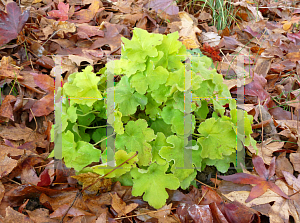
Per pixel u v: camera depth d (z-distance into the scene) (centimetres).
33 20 109
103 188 79
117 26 111
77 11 118
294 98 102
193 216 75
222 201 79
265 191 79
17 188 77
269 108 100
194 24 125
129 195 80
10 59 94
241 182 80
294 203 79
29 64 97
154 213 77
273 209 78
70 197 78
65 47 104
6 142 83
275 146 90
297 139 90
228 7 142
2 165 78
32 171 81
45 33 104
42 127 90
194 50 110
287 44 120
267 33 129
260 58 112
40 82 90
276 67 111
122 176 81
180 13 122
